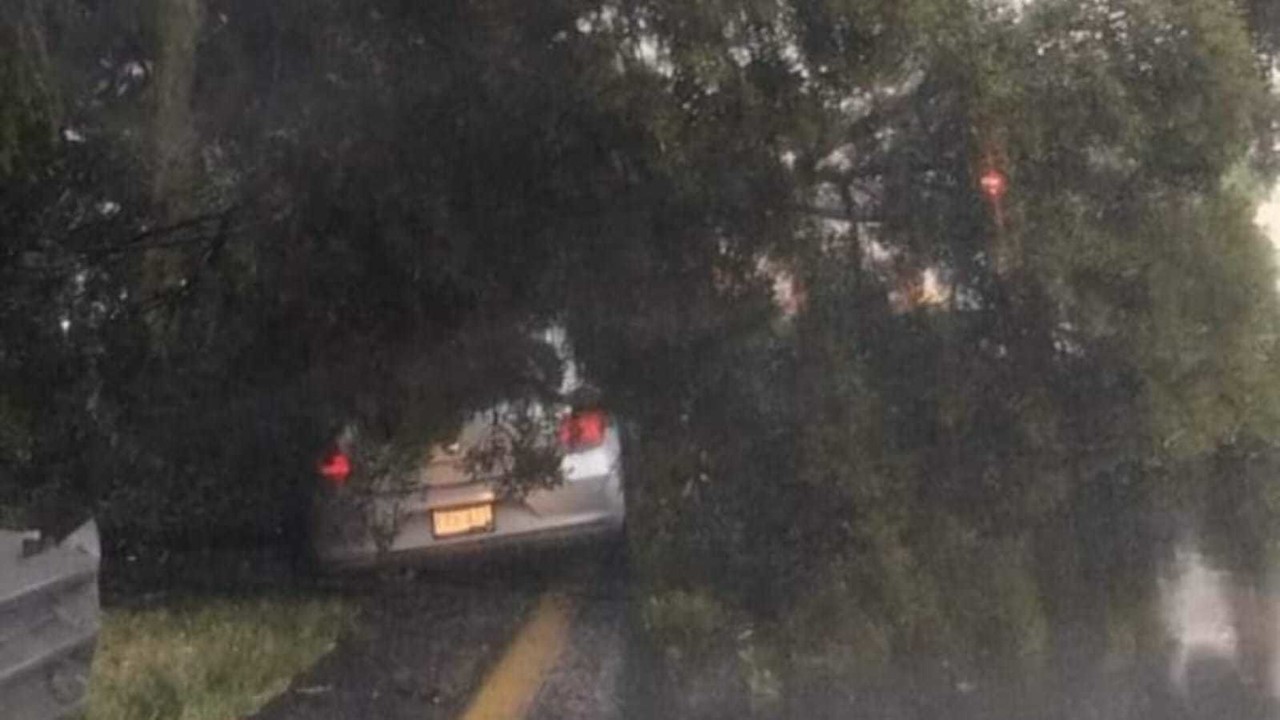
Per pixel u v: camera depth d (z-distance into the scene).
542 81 7.13
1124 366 7.52
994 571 7.64
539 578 7.96
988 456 7.64
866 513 7.64
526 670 7.79
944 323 7.59
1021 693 7.64
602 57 7.08
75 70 6.74
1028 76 7.24
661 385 7.75
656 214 7.39
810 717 7.62
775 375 7.68
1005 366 7.59
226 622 8.09
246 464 8.02
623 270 7.50
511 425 7.94
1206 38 7.24
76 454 7.98
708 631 7.70
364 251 7.58
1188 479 7.77
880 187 7.44
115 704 7.35
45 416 7.91
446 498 8.05
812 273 7.55
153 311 7.80
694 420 7.76
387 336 7.75
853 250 7.54
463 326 7.71
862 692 7.62
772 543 7.71
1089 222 7.39
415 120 7.31
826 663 7.63
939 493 7.65
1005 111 7.22
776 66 7.11
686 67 7.05
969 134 7.27
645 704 7.65
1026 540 7.69
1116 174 7.37
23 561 6.22
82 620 6.57
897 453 7.67
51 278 7.69
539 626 7.89
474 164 7.36
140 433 7.96
